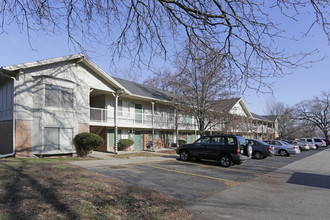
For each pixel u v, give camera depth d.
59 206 4.58
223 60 5.94
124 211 4.79
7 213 4.06
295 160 17.66
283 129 45.28
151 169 10.70
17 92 12.99
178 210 5.15
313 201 6.24
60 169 8.59
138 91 22.16
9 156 12.82
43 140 13.64
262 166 13.45
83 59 15.87
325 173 11.25
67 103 15.08
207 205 5.68
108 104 19.98
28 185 5.94
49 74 14.33
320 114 57.19
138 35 6.11
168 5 5.32
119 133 20.98
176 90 20.17
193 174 9.86
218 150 12.78
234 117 22.27
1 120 14.67
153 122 22.31
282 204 5.93
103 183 6.81
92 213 4.42
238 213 5.17
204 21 5.36
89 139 14.77
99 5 5.55
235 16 5.09
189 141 30.22
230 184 8.20
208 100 20.05
